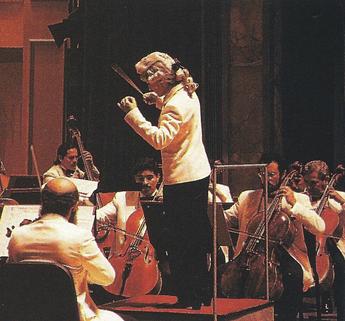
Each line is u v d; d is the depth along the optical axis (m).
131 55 11.24
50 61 15.65
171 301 6.16
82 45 11.79
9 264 4.65
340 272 8.07
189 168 5.54
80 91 11.84
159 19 11.15
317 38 11.57
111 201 8.22
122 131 11.16
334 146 11.66
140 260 7.73
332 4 11.56
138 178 8.16
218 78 10.71
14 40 15.92
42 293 4.64
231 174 10.52
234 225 7.95
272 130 10.67
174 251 5.69
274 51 10.75
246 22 10.74
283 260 7.47
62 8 15.64
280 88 10.78
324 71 11.62
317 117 11.59
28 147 15.58
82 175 9.13
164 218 5.71
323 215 8.19
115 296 8.00
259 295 7.18
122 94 11.22
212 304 5.98
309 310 9.58
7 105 16.09
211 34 10.78
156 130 5.39
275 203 7.54
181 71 5.61
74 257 4.98
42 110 15.61
